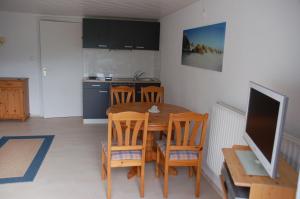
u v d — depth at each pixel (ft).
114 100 16.61
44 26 17.83
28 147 13.10
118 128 8.49
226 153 6.15
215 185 9.95
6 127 16.28
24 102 17.57
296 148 5.66
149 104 12.51
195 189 9.68
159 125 9.25
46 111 18.81
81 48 18.78
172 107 11.96
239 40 8.35
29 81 18.72
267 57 7.06
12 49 18.10
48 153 12.44
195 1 11.69
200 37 11.25
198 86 11.64
